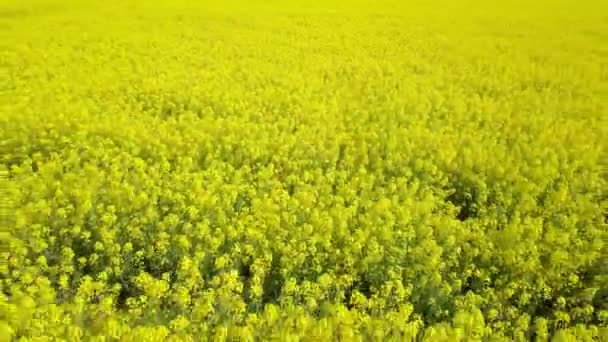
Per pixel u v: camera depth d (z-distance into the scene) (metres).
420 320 5.91
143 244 7.44
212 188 8.52
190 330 5.73
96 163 9.53
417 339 5.96
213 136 11.15
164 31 20.69
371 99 13.88
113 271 6.99
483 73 16.64
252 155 10.12
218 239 7.14
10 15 22.66
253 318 5.72
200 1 28.36
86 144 10.03
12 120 11.24
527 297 6.58
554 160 10.29
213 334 5.72
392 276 6.63
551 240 7.66
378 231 7.64
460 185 9.77
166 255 7.23
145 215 7.92
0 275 6.80
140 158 9.90
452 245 7.60
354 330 5.67
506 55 18.66
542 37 21.48
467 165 10.03
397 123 12.28
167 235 7.20
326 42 20.20
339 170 10.33
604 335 6.00
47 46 17.61
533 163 10.29
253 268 6.80
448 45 20.08
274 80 15.06
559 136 11.78
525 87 16.06
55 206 8.08
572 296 7.12
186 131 11.15
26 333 5.58
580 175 10.02
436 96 14.01
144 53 17.48
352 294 6.40
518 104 13.97
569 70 16.42
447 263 7.19
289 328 5.57
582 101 14.20
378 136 11.22
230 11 25.27
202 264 7.05
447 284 6.59
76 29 20.20
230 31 21.17
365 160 10.20
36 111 11.45
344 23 23.62
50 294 5.97
